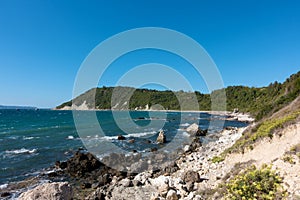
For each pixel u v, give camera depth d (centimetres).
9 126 5481
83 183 1470
